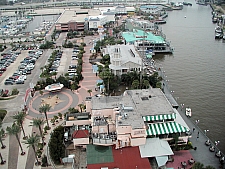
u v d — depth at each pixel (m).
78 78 173.62
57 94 157.88
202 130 126.88
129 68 178.88
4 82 178.38
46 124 125.88
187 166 97.56
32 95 155.88
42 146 107.44
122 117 102.81
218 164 99.88
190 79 184.00
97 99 119.69
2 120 130.25
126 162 92.31
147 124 107.50
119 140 98.56
